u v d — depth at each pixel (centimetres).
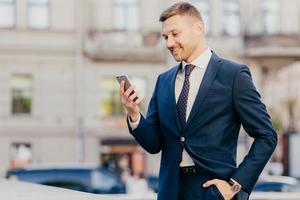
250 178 455
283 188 1705
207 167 458
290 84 5219
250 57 3706
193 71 476
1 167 3456
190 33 472
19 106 3528
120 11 3644
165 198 473
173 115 471
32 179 1884
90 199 408
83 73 3581
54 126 3525
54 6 3578
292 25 3709
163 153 482
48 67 3559
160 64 3656
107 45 3600
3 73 3522
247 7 3716
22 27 3550
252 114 465
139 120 481
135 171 3531
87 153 3528
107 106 3600
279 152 3831
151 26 3647
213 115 464
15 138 3494
